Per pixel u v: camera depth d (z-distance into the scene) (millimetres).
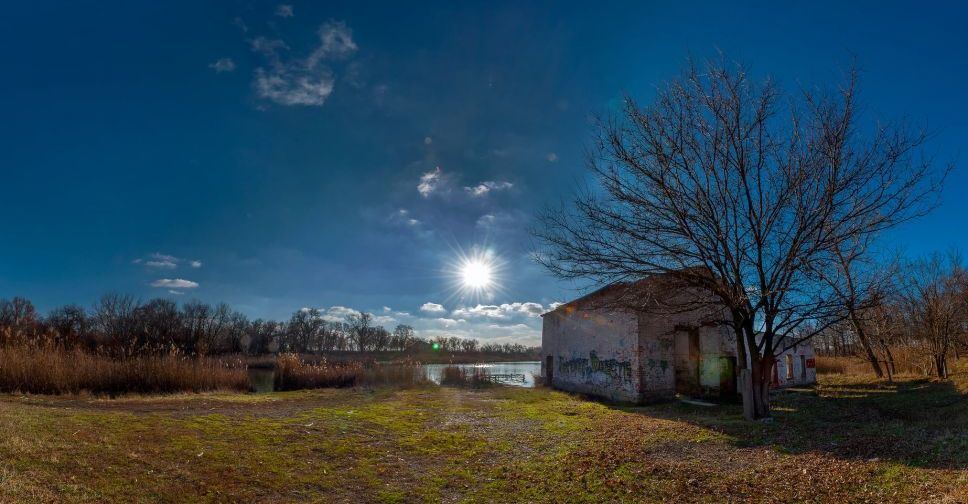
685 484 7938
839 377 28219
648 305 15734
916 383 20828
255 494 7293
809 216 12992
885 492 6922
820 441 10406
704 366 22328
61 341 19484
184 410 13305
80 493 6352
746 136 13727
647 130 14078
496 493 7863
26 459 7109
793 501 6992
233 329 69750
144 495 6648
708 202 13609
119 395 17391
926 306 22516
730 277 13977
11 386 15977
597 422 14008
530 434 12148
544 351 27641
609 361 20672
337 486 7969
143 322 55594
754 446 10414
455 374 28844
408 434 11734
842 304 13195
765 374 13852
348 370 27234
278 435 10477
